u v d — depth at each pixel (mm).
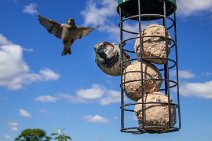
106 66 1347
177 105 1199
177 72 1211
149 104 1179
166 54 1204
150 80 1199
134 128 1181
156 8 1289
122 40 1248
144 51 1207
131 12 1294
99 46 1354
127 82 1203
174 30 1236
